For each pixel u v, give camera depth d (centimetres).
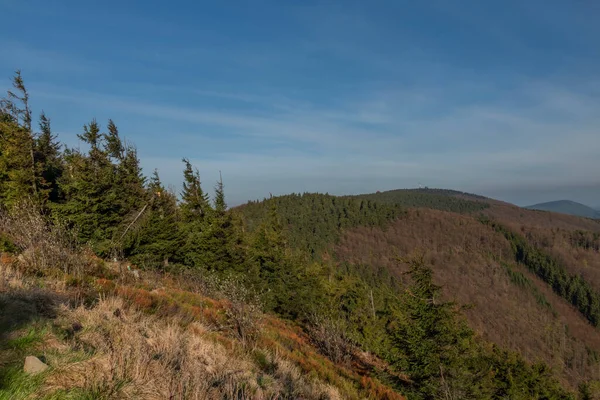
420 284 1350
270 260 2569
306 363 890
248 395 418
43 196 1772
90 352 372
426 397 1187
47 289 602
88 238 1605
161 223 1980
